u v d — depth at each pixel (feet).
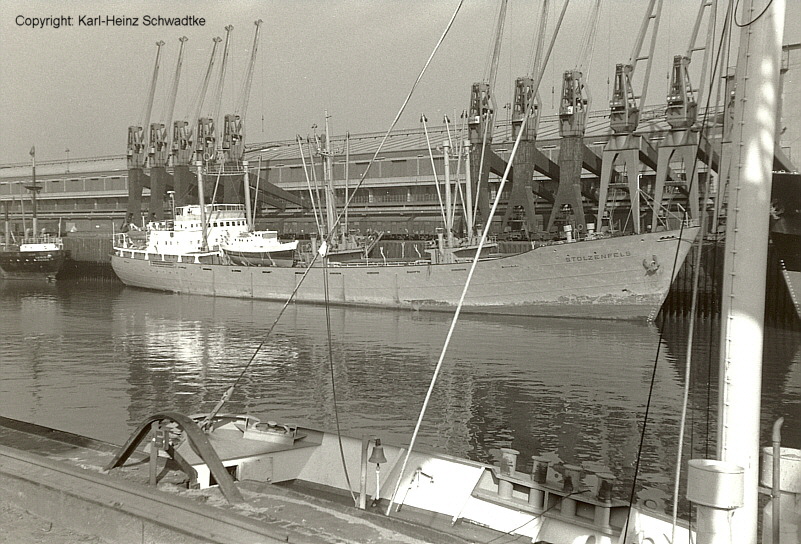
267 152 307.99
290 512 15.24
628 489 49.14
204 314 169.37
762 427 65.41
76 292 238.27
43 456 19.58
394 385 87.15
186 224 242.78
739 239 15.83
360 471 27.84
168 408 76.23
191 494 16.38
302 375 93.97
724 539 14.28
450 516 25.68
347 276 183.93
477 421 70.38
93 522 15.57
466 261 166.09
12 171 392.68
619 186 201.87
